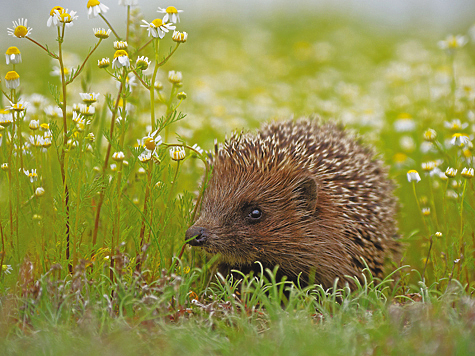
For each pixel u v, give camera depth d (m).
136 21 8.77
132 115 9.13
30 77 16.38
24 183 7.66
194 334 5.52
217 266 8.16
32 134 7.71
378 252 8.53
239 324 5.82
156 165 6.92
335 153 9.00
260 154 8.30
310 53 21.94
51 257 6.86
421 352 4.85
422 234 9.60
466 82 14.08
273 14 30.06
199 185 8.89
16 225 6.79
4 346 5.14
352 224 8.16
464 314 5.75
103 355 4.95
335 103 15.66
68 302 6.02
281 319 5.44
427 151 11.03
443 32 26.08
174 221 8.48
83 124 7.06
